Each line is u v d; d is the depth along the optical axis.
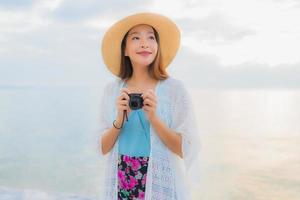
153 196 2.29
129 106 2.30
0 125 49.72
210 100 104.00
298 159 26.61
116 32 2.57
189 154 2.33
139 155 2.33
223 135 36.50
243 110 68.50
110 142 2.44
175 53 2.63
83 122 51.62
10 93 197.00
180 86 2.41
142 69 2.52
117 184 2.39
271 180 21.14
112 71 2.70
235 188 19.27
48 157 27.34
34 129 44.75
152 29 2.54
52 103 108.75
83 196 5.10
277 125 45.06
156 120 2.28
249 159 26.47
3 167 24.34
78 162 25.36
